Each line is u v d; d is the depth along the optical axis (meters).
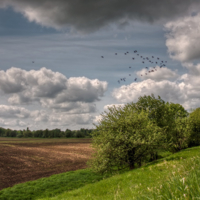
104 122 24.84
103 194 10.62
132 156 22.72
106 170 23.30
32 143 125.06
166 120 31.52
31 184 29.34
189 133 35.72
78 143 130.75
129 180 12.02
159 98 32.16
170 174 4.22
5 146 89.38
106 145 21.77
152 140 21.66
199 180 2.52
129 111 26.70
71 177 31.88
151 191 3.12
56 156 64.94
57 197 15.08
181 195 2.29
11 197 23.64
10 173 40.50
